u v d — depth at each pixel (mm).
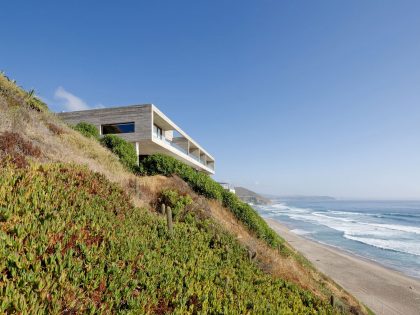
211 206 17500
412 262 28750
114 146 21703
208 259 8203
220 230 12164
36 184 6332
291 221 69562
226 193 20844
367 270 24453
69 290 3879
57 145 12578
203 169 56594
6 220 4758
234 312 5531
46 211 5473
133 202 9750
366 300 17781
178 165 20266
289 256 17984
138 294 4754
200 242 9445
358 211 115438
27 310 3305
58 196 6457
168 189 14359
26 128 11609
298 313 7340
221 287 6746
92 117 29266
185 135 42594
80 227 5449
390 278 22625
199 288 5906
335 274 22828
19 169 6863
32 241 4312
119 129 29047
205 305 5340
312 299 8953
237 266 9078
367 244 37625
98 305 4027
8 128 10070
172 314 4676
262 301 6840
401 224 63219
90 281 4309
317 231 50375
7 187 5637
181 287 5527
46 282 3781
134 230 7207
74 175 8195
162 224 9039
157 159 20078
